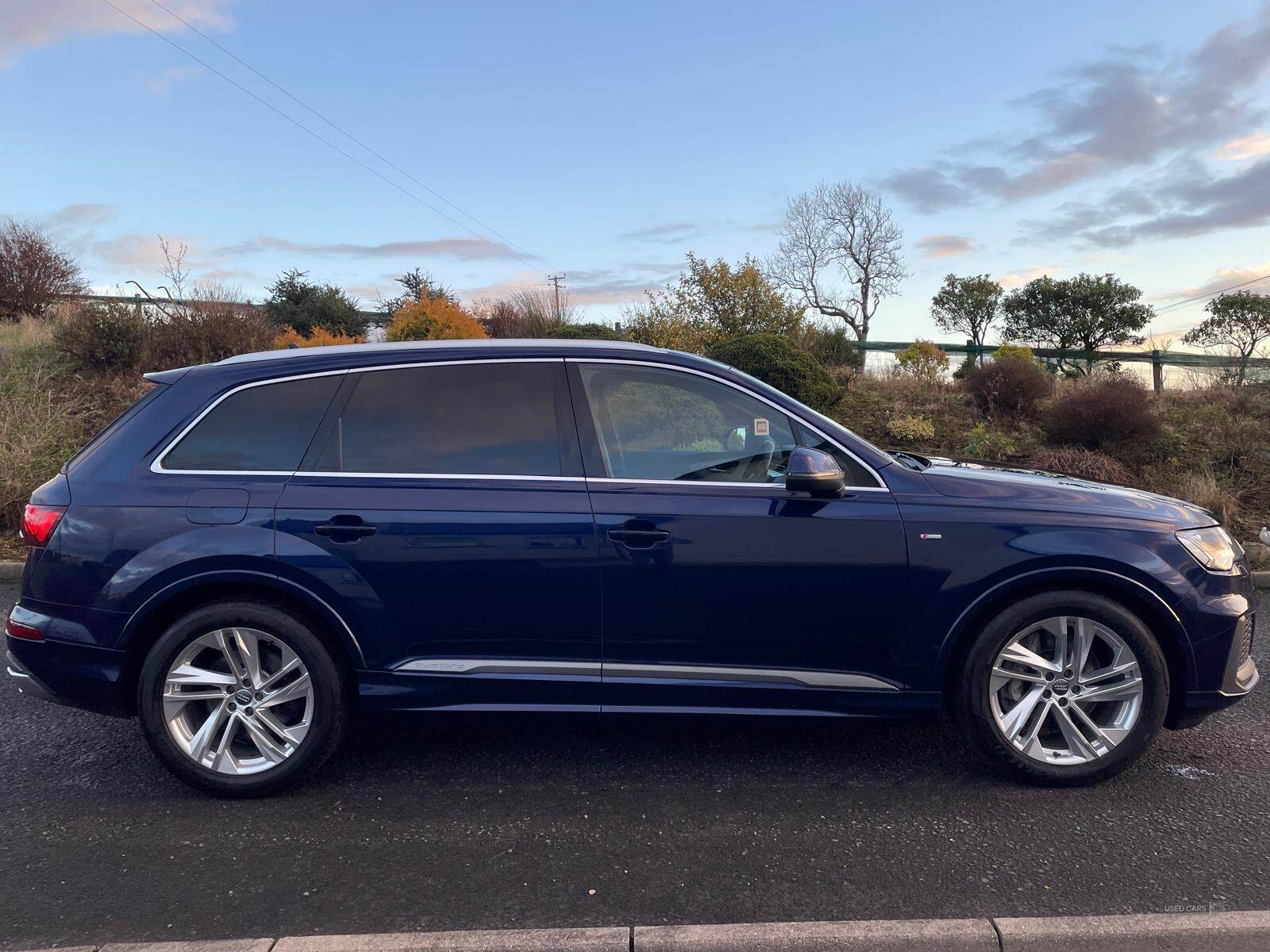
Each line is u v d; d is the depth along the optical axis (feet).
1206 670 11.05
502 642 11.12
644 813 10.71
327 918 8.46
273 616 10.97
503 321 52.90
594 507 10.99
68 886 9.08
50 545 11.12
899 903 8.66
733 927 7.97
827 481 10.66
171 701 11.03
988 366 38.55
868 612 11.02
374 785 11.57
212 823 10.52
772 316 45.16
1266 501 28.32
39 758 12.50
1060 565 10.87
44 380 35.58
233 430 11.42
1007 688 11.39
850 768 12.02
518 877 9.21
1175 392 40.86
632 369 11.74
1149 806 10.82
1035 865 9.42
